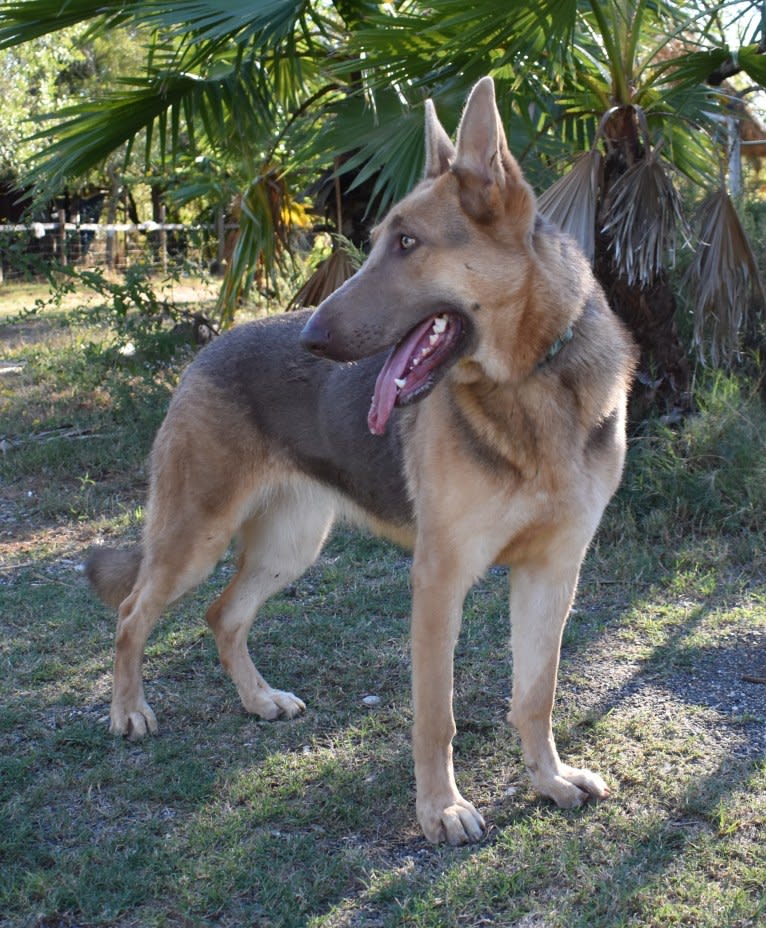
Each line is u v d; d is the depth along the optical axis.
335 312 1.76
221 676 2.32
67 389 4.70
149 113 3.58
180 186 5.14
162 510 2.14
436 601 1.83
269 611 2.57
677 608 2.51
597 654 2.33
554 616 1.89
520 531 1.83
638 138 2.99
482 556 1.83
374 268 1.77
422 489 1.84
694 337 3.08
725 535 2.84
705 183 3.51
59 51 9.47
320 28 3.60
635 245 2.88
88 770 2.02
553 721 2.10
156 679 2.31
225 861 1.79
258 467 2.15
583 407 1.81
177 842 1.83
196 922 1.69
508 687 2.24
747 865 1.73
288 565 2.24
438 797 1.84
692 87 3.01
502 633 2.45
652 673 2.25
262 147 4.02
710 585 2.59
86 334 5.88
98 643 2.44
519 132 3.37
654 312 3.13
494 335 1.77
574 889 1.71
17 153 9.31
